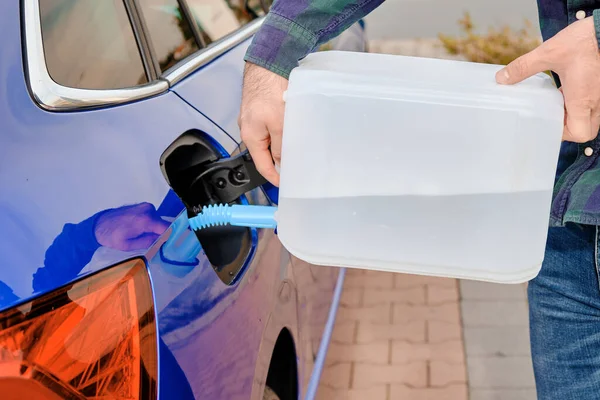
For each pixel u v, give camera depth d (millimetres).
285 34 1147
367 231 1050
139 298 1010
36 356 877
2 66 1082
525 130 986
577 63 993
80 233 980
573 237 1371
